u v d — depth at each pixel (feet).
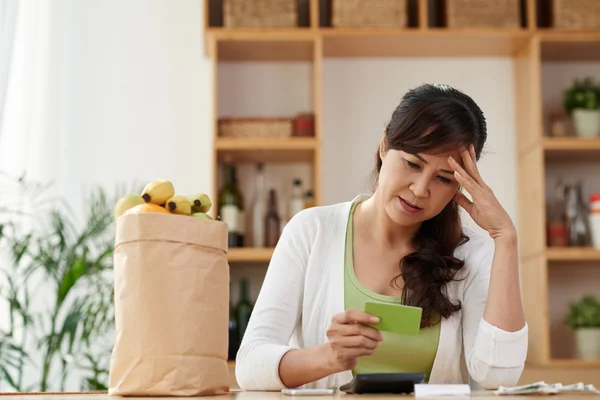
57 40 15.89
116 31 16.63
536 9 16.53
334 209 8.27
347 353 6.32
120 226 5.93
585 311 15.38
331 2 16.29
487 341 7.12
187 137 16.47
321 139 15.29
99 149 16.34
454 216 7.98
